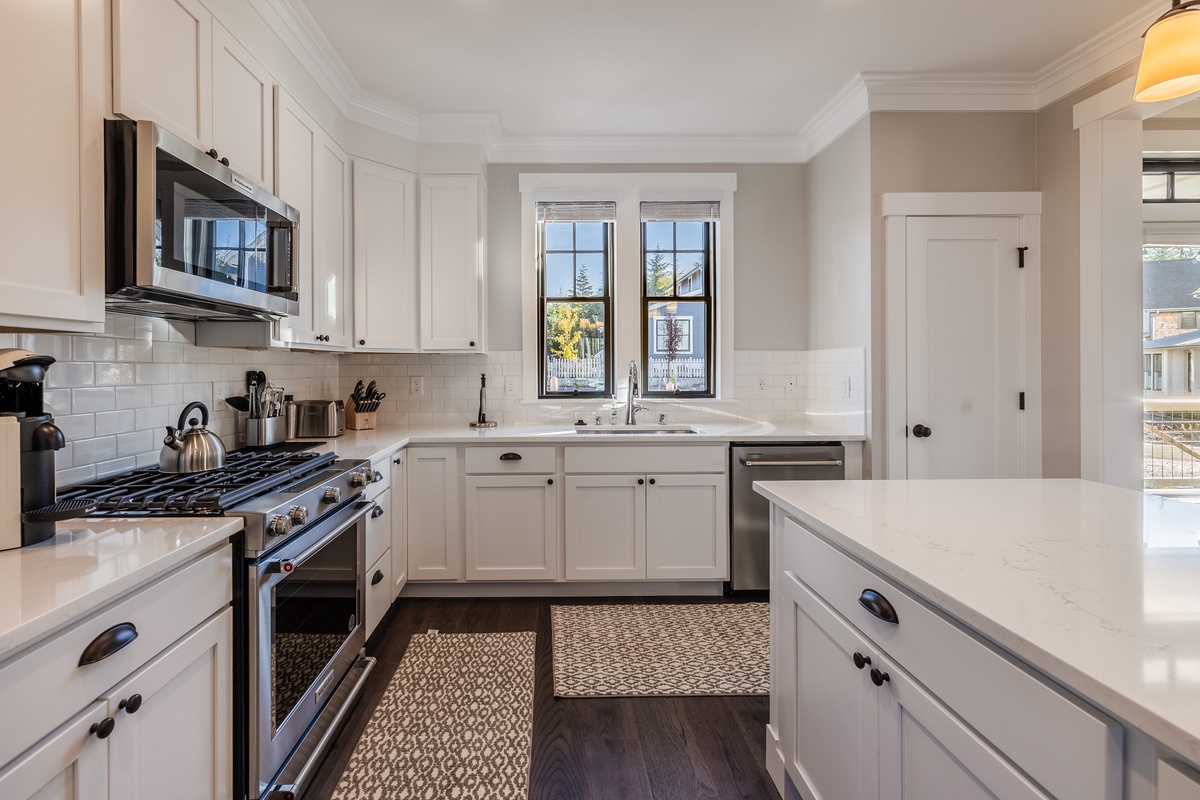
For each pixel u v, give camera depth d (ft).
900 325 9.48
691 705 6.78
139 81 4.63
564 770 5.66
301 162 7.82
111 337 5.66
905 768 3.31
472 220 10.63
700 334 12.17
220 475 5.53
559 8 7.50
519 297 11.79
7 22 3.44
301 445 8.38
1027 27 8.04
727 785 5.46
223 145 5.94
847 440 9.68
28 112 3.59
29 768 2.59
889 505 4.65
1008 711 2.50
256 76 6.62
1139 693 1.87
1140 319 8.50
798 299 11.94
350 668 6.69
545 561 9.78
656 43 8.35
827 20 7.84
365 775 5.52
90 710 2.98
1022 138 9.60
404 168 10.34
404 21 7.72
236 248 5.61
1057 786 2.23
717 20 7.81
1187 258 11.65
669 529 9.80
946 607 2.77
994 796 2.58
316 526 5.63
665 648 8.11
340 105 9.27
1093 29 8.11
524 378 11.76
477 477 9.71
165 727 3.64
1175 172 10.58
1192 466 11.71
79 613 2.79
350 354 11.60
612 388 12.12
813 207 11.62
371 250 9.87
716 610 9.41
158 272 4.43
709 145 11.69
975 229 9.52
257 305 5.99
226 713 4.36
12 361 3.51
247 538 4.50
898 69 9.10
